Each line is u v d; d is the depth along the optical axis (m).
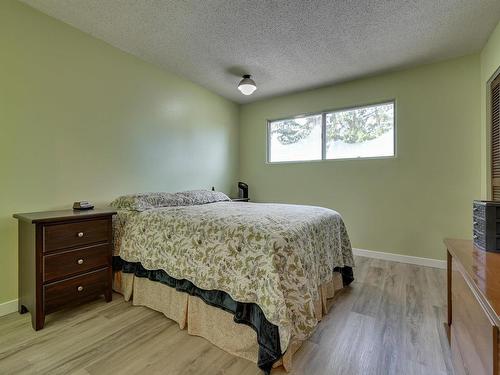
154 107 3.05
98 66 2.50
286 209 2.28
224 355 1.47
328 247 2.06
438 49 2.64
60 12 2.10
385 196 3.24
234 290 1.49
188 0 1.96
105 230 2.07
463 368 1.21
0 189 1.88
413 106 3.05
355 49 2.64
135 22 2.24
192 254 1.73
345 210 3.51
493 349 0.78
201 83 3.60
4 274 1.90
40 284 1.69
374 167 3.31
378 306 2.02
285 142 4.11
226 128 4.21
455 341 1.39
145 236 2.04
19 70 1.97
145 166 2.96
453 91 2.84
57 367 1.35
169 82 3.23
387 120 3.28
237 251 1.54
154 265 1.93
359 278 2.61
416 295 2.21
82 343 1.55
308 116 3.88
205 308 1.62
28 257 1.78
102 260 2.05
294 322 1.43
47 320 1.81
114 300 2.12
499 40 2.17
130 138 2.80
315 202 3.76
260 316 1.35
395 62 2.92
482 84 2.66
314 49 2.65
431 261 2.98
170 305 1.83
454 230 2.87
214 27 2.30
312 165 3.79
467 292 1.14
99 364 1.37
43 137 2.12
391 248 3.21
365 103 3.35
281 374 1.31
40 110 2.09
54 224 1.76
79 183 2.36
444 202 2.91
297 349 1.50
